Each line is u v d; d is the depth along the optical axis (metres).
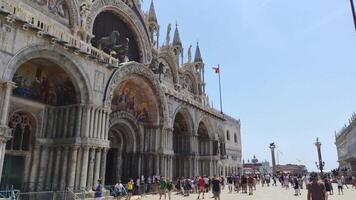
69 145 24.83
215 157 53.59
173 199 27.56
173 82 47.94
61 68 24.95
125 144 34.44
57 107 26.77
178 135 46.97
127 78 31.53
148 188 33.25
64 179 24.27
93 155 25.42
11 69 19.95
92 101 26.20
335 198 28.06
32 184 24.14
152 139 35.84
